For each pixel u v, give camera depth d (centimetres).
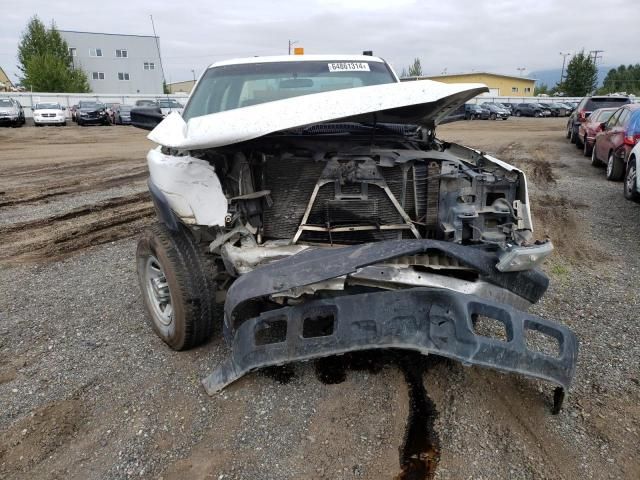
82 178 1099
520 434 264
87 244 616
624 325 386
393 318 265
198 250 324
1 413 285
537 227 680
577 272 507
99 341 367
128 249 596
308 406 286
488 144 1822
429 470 238
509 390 301
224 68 449
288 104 294
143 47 6438
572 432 266
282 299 280
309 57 466
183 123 346
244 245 300
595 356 340
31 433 269
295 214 306
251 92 418
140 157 1467
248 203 306
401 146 349
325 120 271
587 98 1773
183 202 301
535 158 1420
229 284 332
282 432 265
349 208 302
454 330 258
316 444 256
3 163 1335
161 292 343
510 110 4606
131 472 241
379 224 306
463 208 297
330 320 342
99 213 779
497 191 308
